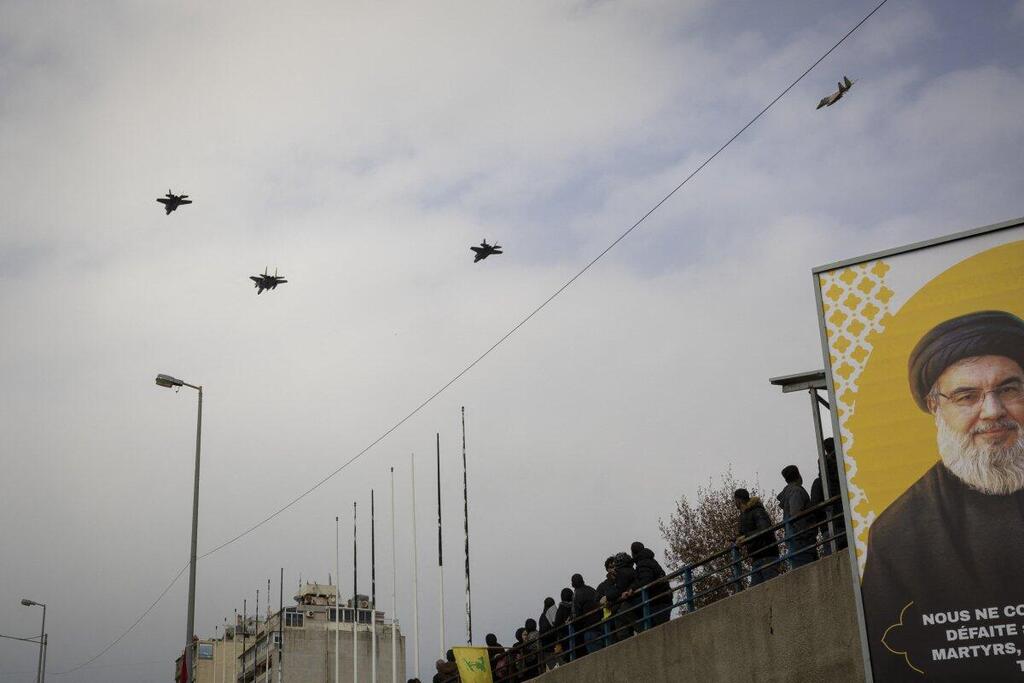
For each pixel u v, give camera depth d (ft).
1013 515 51.52
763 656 58.70
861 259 57.41
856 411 55.72
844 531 57.77
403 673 212.43
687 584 65.16
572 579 73.72
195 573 111.04
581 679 69.05
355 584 139.95
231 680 237.45
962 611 51.39
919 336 55.26
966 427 53.31
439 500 116.57
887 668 52.26
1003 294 54.08
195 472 115.75
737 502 63.77
